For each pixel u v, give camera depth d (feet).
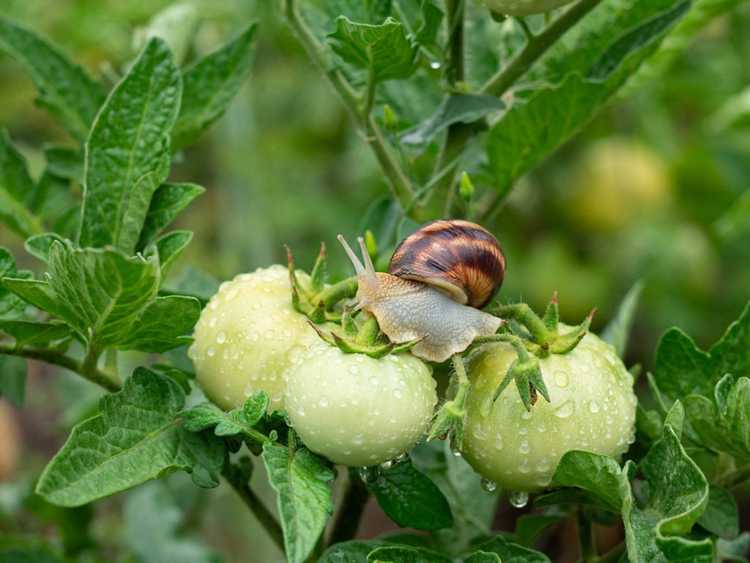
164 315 1.72
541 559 1.72
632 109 4.28
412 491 1.77
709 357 1.89
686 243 4.25
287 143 4.50
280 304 1.78
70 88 2.24
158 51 1.90
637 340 4.33
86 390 2.99
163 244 1.83
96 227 1.88
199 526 2.90
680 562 1.56
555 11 2.10
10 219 2.18
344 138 4.53
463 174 1.94
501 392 1.70
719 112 3.60
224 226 4.15
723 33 3.92
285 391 1.70
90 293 1.67
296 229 4.37
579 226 4.31
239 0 3.59
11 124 4.14
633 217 4.29
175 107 1.89
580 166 4.29
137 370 1.73
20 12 3.47
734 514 1.82
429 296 1.69
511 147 2.05
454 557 2.13
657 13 2.14
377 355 1.66
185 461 1.70
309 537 1.55
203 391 1.83
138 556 2.65
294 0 2.10
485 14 2.28
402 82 2.26
